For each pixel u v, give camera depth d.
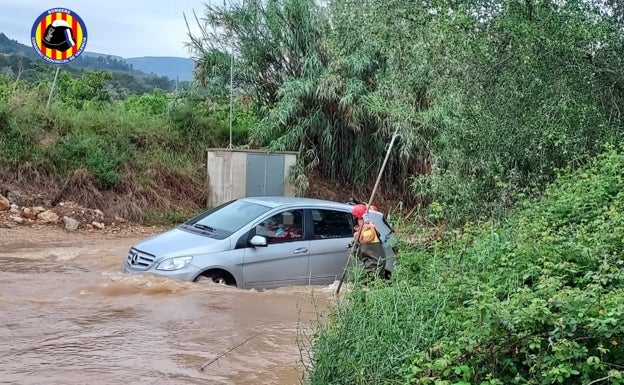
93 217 15.45
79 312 7.44
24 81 20.42
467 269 6.63
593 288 4.66
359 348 5.08
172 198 17.84
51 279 9.02
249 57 20.34
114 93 26.30
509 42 9.55
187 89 21.48
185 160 19.20
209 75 20.78
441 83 10.62
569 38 9.07
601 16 9.67
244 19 20.31
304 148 20.30
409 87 12.75
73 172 16.36
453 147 10.70
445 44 9.85
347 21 14.66
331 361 5.11
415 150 19.08
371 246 9.26
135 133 18.98
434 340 5.16
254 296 8.52
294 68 20.64
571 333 4.30
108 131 18.52
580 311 4.40
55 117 17.70
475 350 4.54
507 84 9.91
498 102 10.04
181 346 6.45
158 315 7.44
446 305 5.72
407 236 8.46
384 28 11.15
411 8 10.07
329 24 19.61
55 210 15.14
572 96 9.48
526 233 6.85
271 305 8.12
